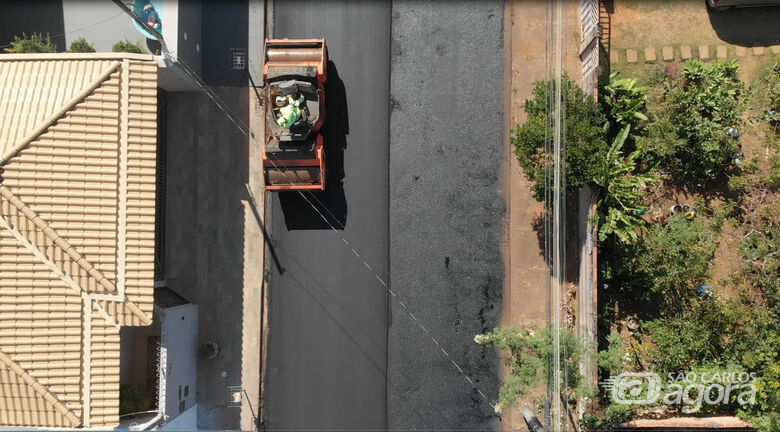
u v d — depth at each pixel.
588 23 18.28
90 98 15.12
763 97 18.98
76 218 14.94
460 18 19.38
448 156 19.25
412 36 19.39
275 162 18.20
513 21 19.36
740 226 18.89
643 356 18.69
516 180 19.16
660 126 18.11
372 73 19.39
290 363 19.25
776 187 18.78
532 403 18.61
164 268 19.25
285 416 19.20
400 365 19.05
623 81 18.16
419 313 19.09
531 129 17.03
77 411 15.06
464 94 19.30
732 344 18.25
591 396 16.66
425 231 19.19
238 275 19.45
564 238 18.58
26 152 14.57
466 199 19.17
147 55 15.66
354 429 19.08
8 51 17.31
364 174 19.31
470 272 19.12
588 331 17.62
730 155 18.72
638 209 17.81
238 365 19.38
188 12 18.08
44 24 17.92
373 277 19.22
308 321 19.27
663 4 19.20
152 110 15.64
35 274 14.70
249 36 19.55
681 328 18.31
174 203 19.48
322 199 19.34
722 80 18.45
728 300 18.42
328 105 19.36
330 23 19.47
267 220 19.45
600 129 17.20
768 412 17.62
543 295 19.06
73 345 15.04
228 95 19.55
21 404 14.93
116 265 15.24
